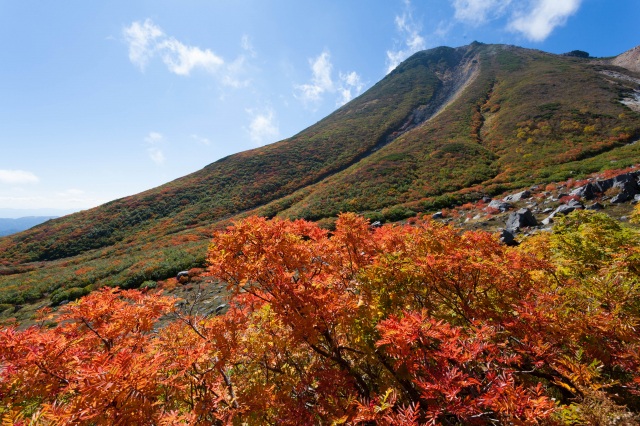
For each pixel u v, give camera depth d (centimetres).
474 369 301
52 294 2069
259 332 466
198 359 342
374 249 520
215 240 409
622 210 1356
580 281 393
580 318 306
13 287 2358
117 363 253
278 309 379
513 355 297
